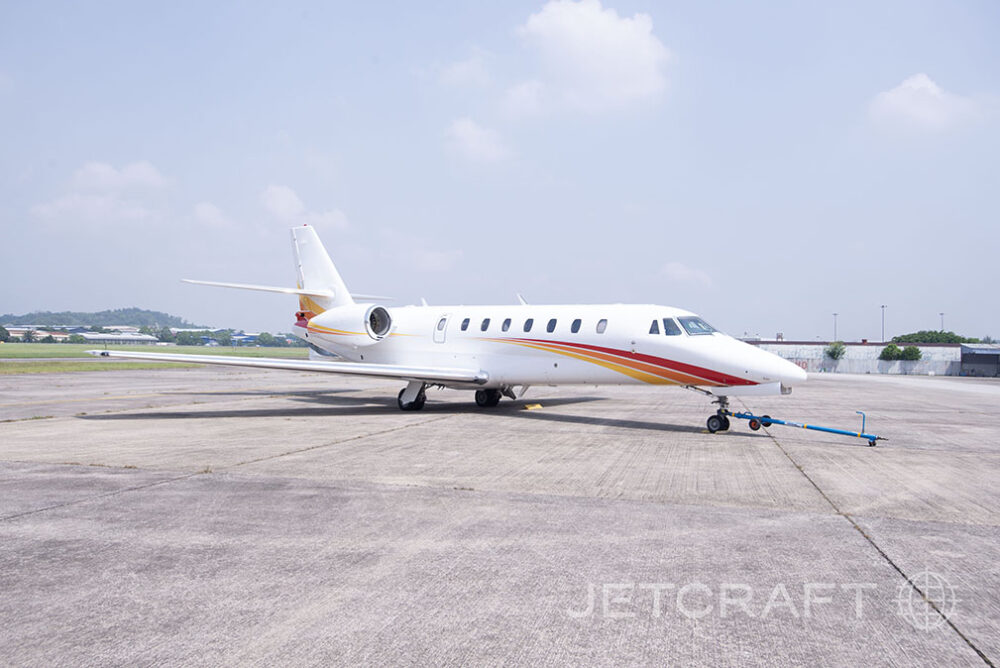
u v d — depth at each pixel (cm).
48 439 1236
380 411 1822
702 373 1421
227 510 698
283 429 1401
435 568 520
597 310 1650
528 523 654
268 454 1065
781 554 563
